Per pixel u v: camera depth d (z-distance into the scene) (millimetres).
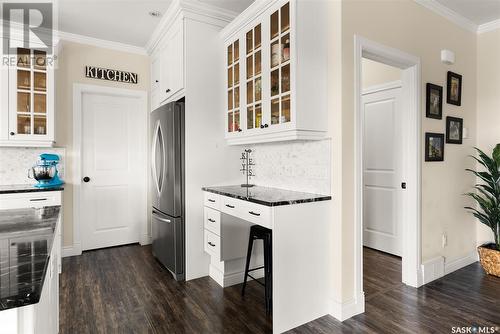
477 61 3307
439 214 2910
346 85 2131
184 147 2812
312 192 2381
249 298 2447
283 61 2186
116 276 2906
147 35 3559
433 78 2799
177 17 2889
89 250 3736
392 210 3449
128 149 3975
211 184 2949
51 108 3148
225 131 2943
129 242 3992
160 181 3082
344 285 2137
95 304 2342
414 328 2008
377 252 3586
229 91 2896
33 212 1598
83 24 3271
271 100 2287
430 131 2801
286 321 1995
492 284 2713
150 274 2961
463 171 3182
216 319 2131
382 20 2350
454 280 2809
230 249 2637
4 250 961
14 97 2984
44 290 1013
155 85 3730
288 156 2639
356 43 2176
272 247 1948
